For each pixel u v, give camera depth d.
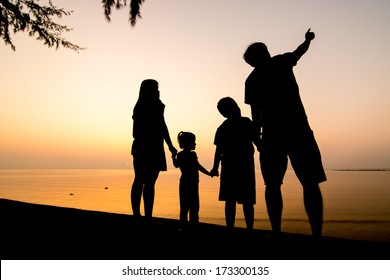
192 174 3.97
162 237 2.59
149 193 3.48
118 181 60.41
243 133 3.47
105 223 3.12
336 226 9.95
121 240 2.47
